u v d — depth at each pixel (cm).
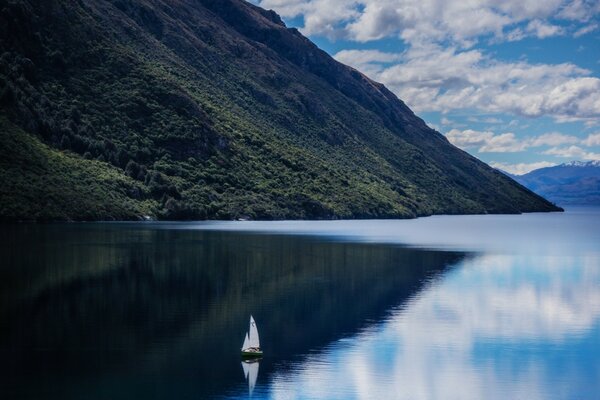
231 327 6812
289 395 4972
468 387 5228
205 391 5000
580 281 10556
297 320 7231
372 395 5019
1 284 8681
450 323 7269
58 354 5791
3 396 4819
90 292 8381
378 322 7250
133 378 5231
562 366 5769
